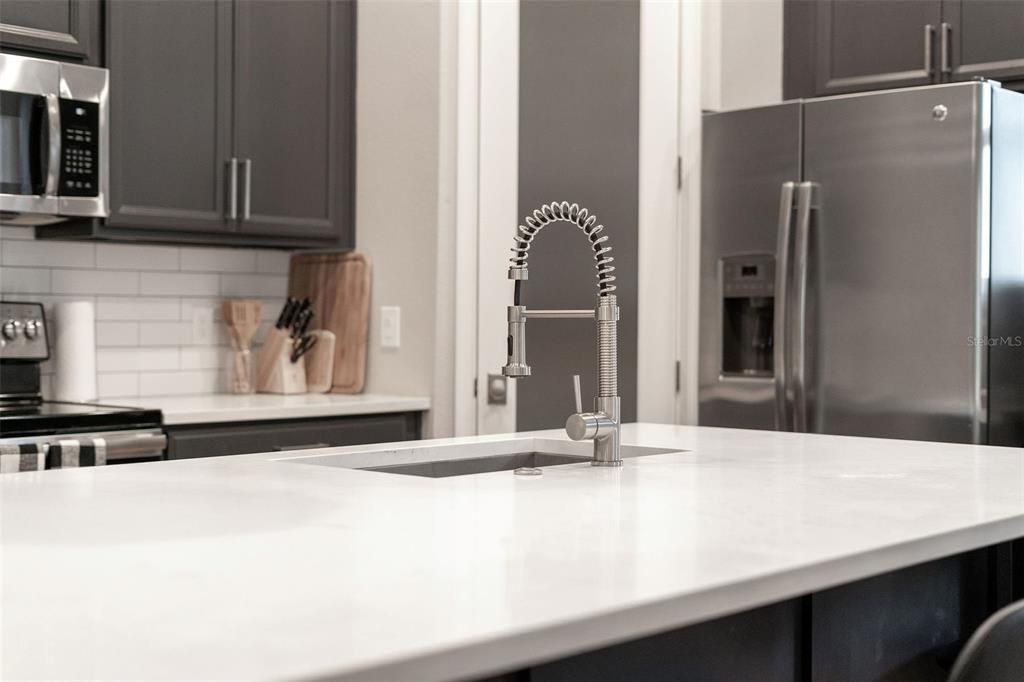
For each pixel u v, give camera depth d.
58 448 2.97
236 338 4.06
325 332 4.13
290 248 4.05
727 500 1.65
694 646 1.41
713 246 3.97
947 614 1.83
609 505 1.59
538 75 3.88
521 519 1.47
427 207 3.82
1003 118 3.43
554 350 3.88
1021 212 3.53
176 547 1.28
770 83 4.27
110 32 3.43
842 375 3.61
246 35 3.76
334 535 1.35
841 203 3.62
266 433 3.50
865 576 1.30
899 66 3.96
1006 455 2.25
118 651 0.89
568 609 1.02
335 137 4.02
